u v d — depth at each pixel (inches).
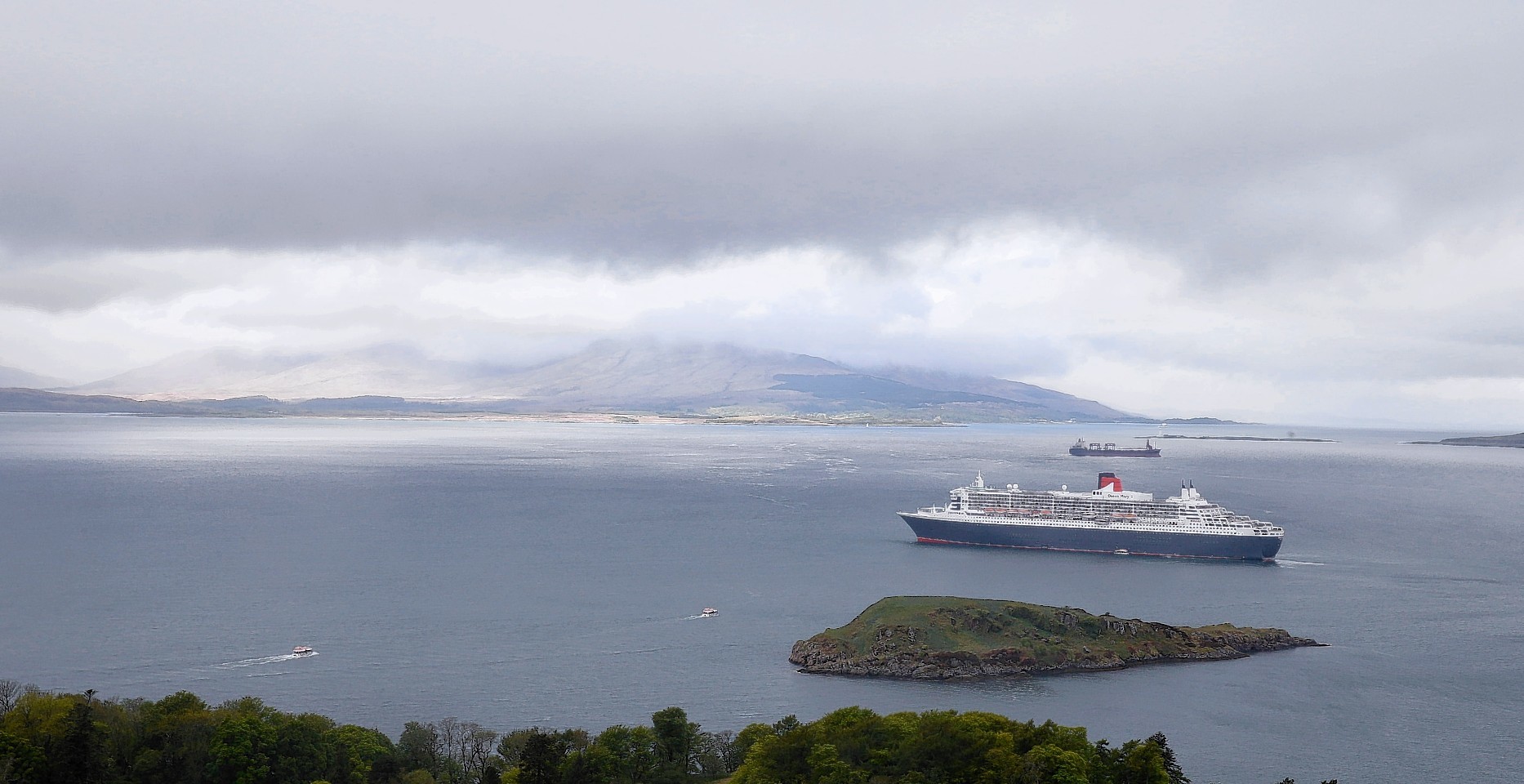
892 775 5492.1
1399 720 7003.0
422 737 6181.1
